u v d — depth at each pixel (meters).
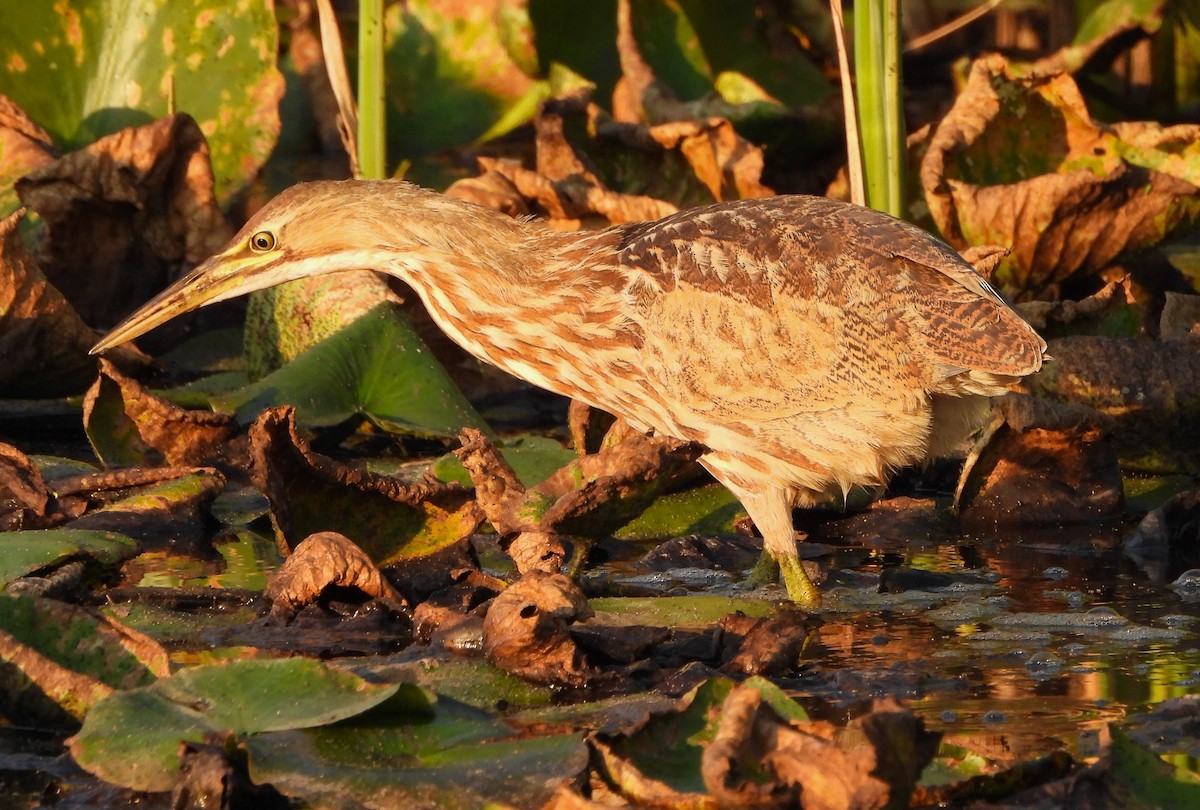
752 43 21.48
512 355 11.20
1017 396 12.12
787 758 6.37
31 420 15.02
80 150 16.09
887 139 13.91
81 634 8.10
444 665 8.54
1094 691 8.31
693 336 10.48
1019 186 15.50
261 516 12.25
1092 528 12.32
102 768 7.02
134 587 10.16
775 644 8.73
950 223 15.98
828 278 10.30
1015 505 12.50
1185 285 16.92
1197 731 7.63
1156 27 19.91
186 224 16.59
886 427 10.36
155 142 16.17
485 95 22.62
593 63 21.69
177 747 7.11
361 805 6.73
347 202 11.32
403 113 22.38
